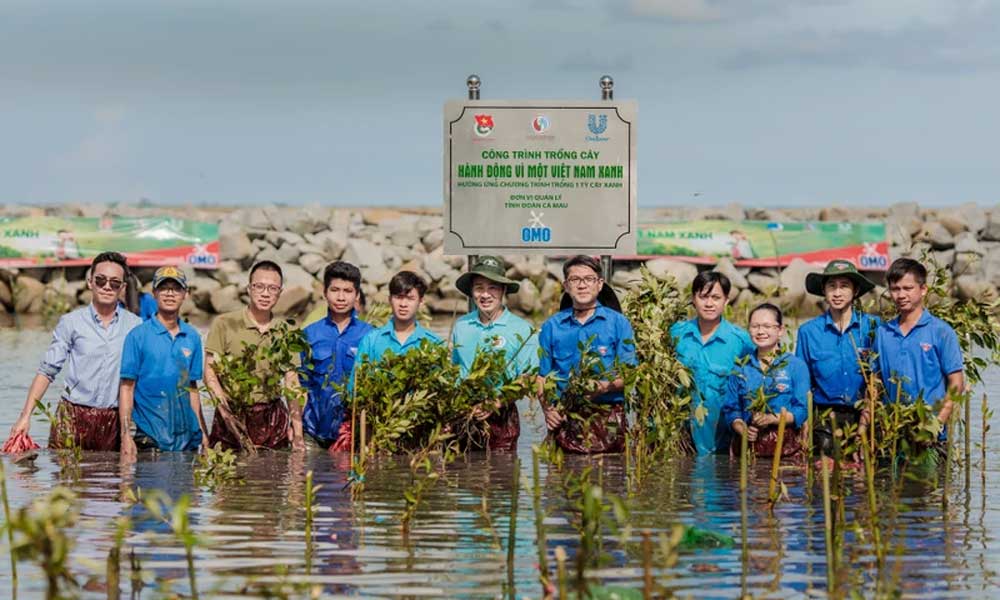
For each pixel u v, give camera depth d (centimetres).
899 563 811
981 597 788
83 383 1316
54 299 3362
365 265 3528
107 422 1322
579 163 1541
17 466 1216
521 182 1546
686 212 4231
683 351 1325
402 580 818
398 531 947
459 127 1544
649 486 1133
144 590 791
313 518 991
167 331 1322
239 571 836
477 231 1548
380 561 862
